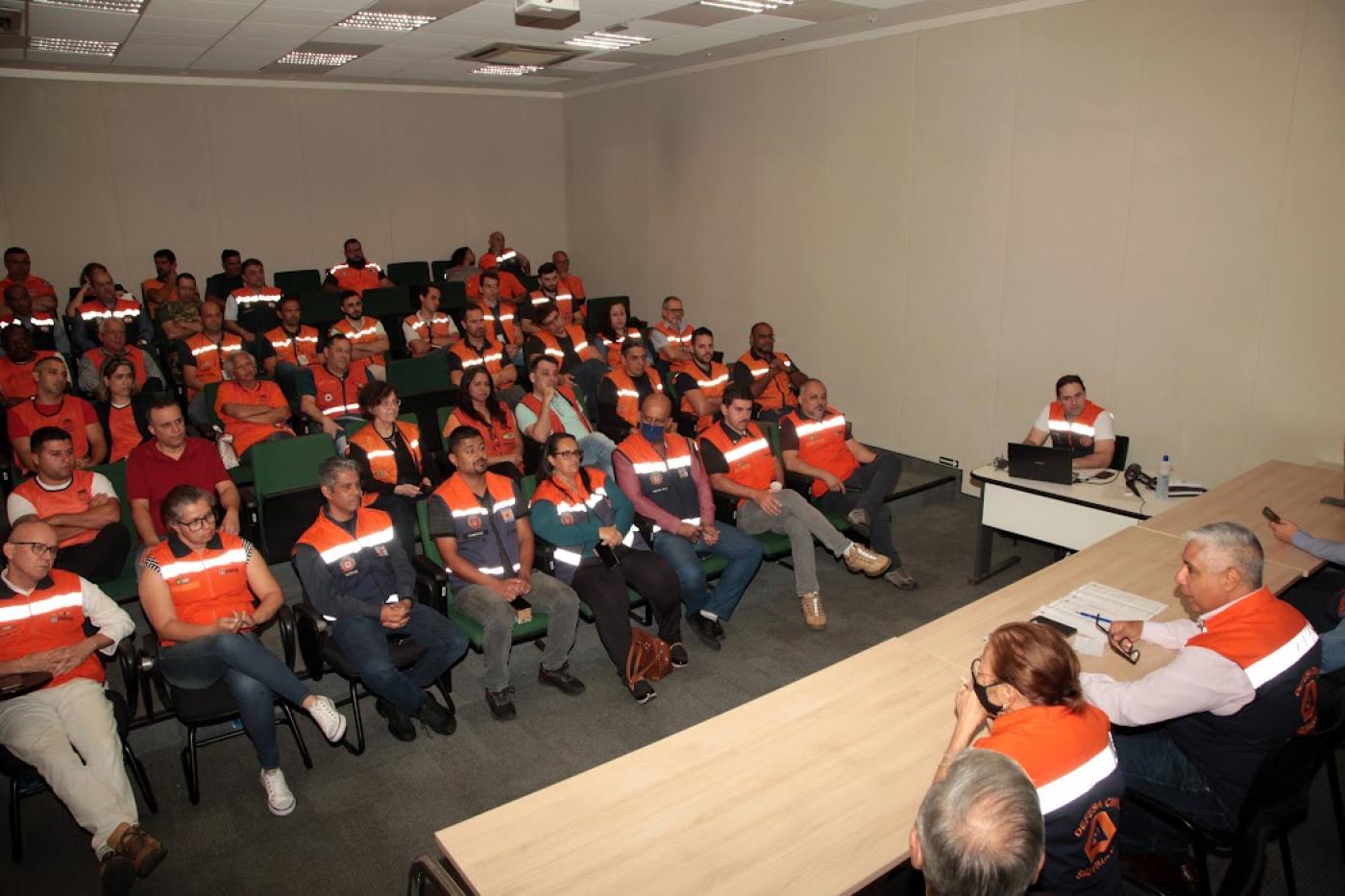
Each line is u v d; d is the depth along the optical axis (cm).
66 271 895
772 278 792
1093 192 539
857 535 474
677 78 876
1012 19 563
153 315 836
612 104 993
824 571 510
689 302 910
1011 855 125
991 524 476
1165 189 506
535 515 384
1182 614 295
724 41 705
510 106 1080
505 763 332
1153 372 529
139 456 401
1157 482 434
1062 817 171
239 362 530
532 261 1134
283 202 986
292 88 966
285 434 533
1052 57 545
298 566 338
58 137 870
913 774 213
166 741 343
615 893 177
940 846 129
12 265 762
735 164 815
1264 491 420
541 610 369
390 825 298
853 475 491
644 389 613
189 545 317
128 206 911
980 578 490
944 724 233
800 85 726
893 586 488
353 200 1021
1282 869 279
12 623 291
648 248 970
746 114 791
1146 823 247
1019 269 586
